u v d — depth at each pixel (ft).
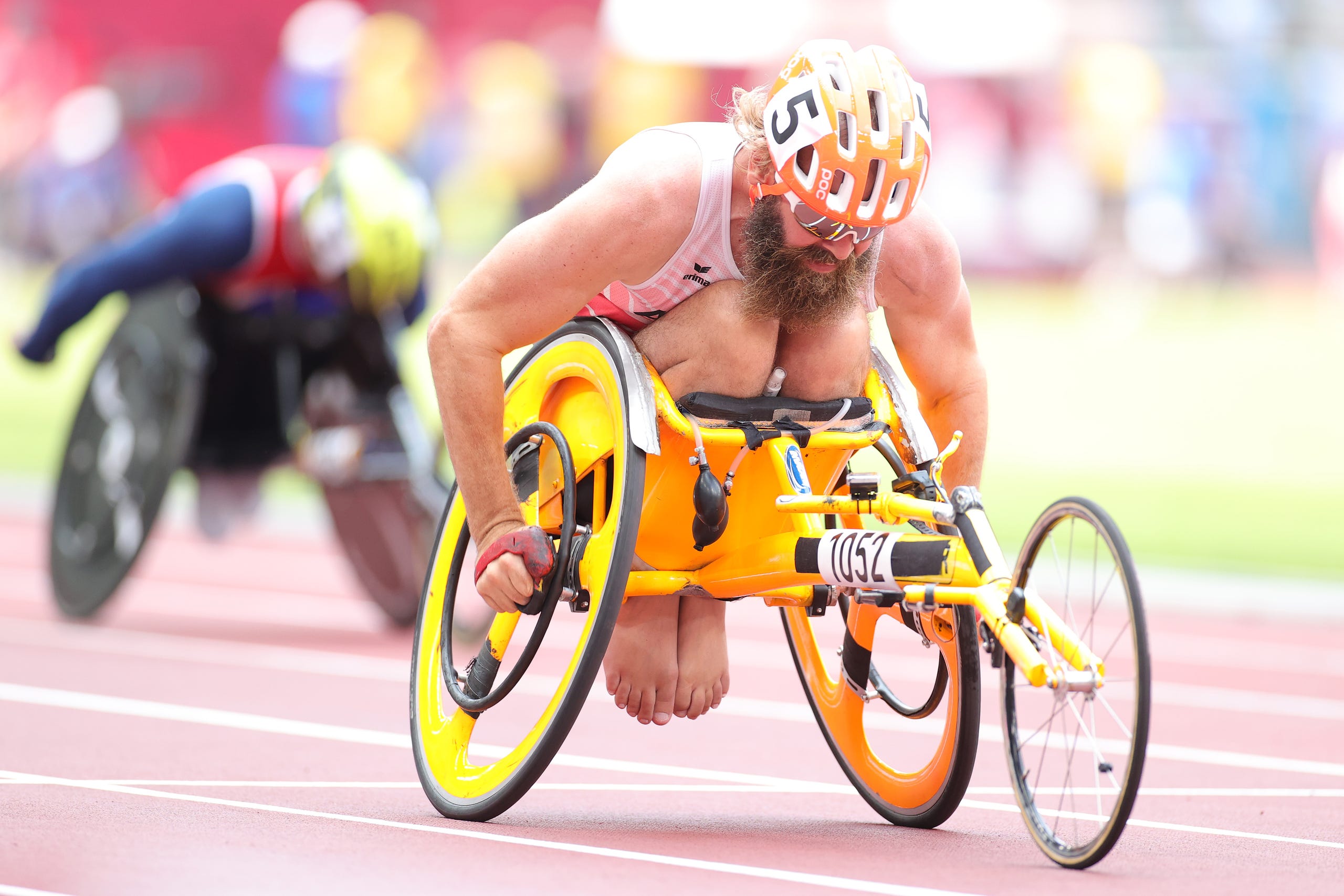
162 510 107.34
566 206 51.75
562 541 53.11
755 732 77.41
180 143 379.96
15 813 51.11
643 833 51.67
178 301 107.14
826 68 49.26
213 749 67.10
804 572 52.37
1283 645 121.90
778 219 50.57
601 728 77.15
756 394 53.06
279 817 52.08
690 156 51.37
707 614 57.93
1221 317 346.74
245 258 103.96
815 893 43.19
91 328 336.08
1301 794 64.85
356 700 83.10
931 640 54.60
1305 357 309.63
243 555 163.53
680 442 52.49
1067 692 46.06
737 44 370.12
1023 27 361.10
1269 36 351.87
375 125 375.66
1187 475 219.61
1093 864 47.67
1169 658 112.47
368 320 107.65
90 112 383.24
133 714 75.97
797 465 52.49
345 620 119.24
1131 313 351.46
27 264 383.04
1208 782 67.41
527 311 52.21
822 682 59.88
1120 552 46.32
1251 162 352.08
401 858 45.98
